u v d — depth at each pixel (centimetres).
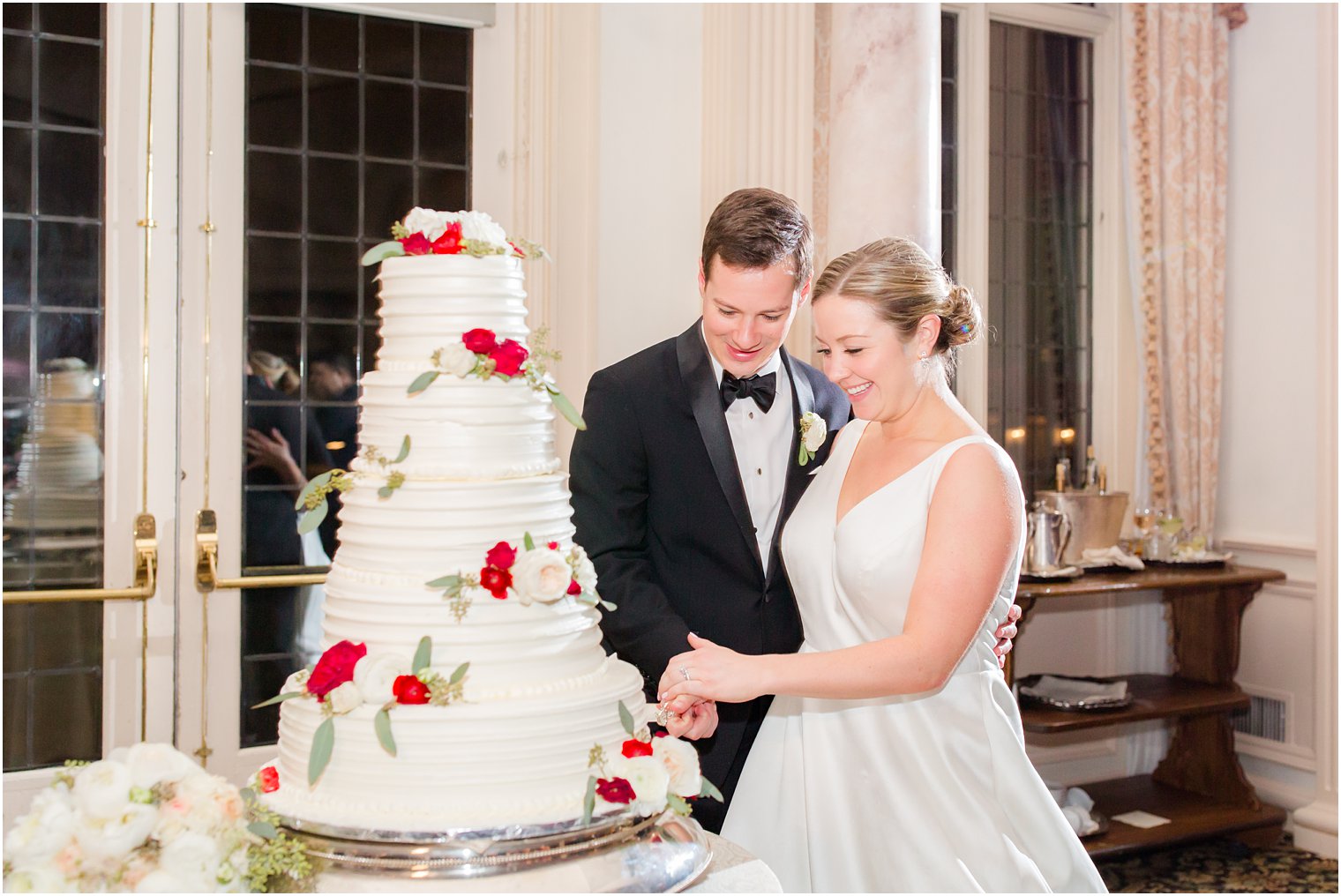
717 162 425
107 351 369
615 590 231
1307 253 477
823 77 436
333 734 156
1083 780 505
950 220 498
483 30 416
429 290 170
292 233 392
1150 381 501
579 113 412
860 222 362
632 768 157
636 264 423
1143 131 499
